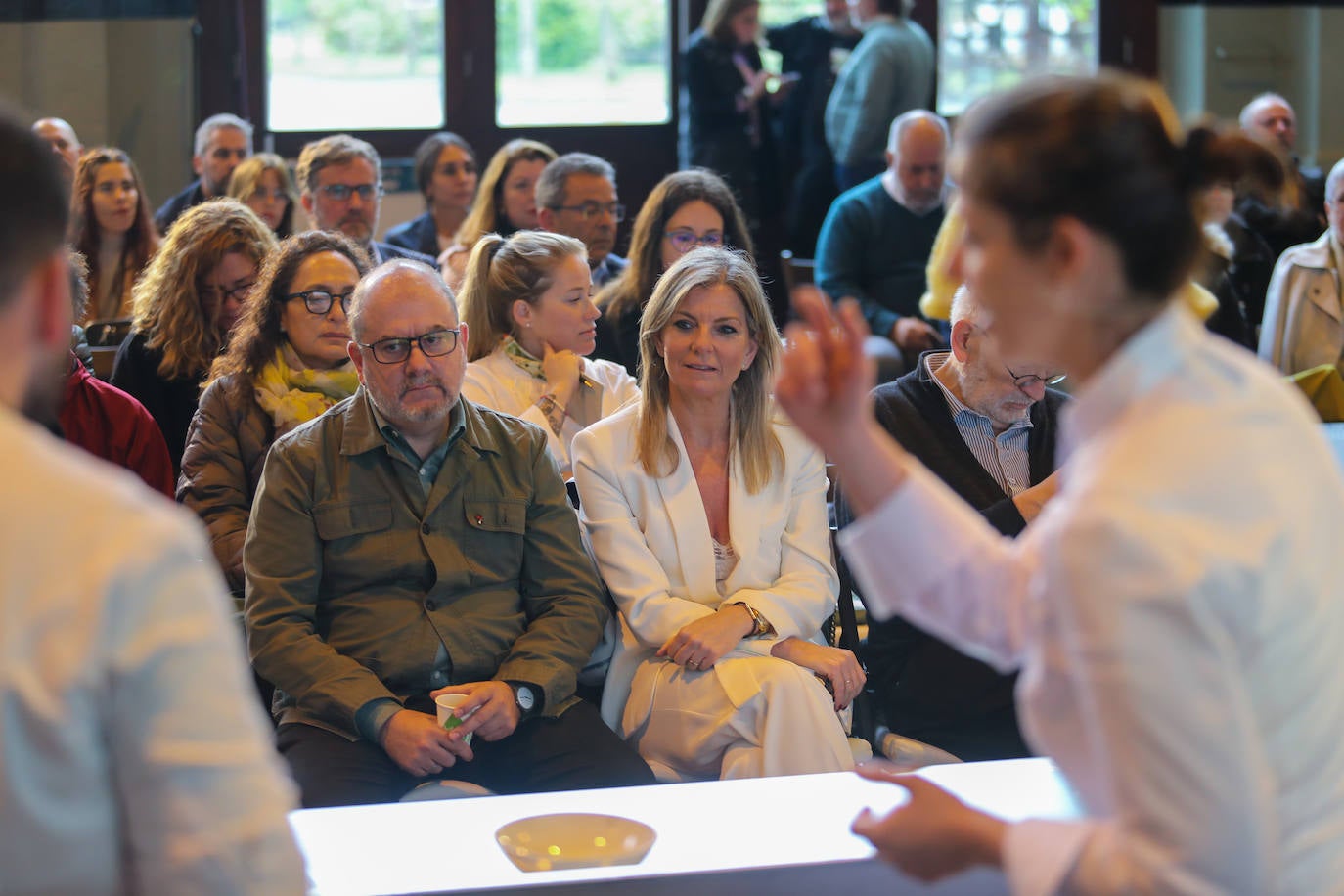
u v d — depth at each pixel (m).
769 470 2.45
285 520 2.23
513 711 2.15
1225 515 0.81
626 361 3.74
